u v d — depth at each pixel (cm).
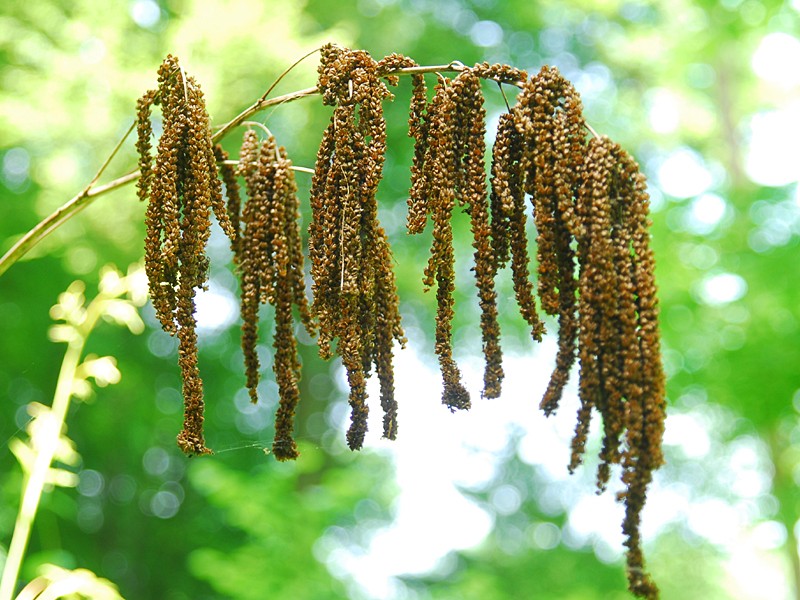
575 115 313
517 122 315
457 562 1680
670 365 1070
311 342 1519
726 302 1054
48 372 1288
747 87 1440
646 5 1341
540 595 1418
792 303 1006
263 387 1564
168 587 1445
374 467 1213
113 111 878
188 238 331
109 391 1285
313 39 889
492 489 1941
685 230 1078
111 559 1465
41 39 883
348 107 326
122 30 875
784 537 1248
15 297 1210
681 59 1284
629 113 1481
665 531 1544
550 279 313
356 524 1067
